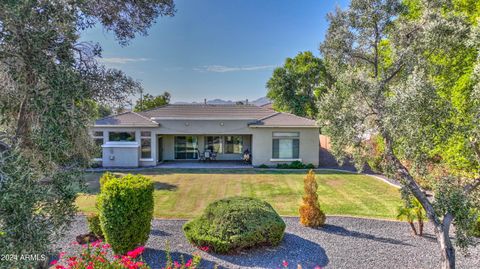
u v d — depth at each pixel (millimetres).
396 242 8820
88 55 4512
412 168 6855
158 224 10367
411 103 6035
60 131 3494
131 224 7527
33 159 3535
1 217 2926
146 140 23938
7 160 3002
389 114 6332
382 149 7512
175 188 16219
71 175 3998
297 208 12609
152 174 20281
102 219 7602
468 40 6402
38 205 3422
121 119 24266
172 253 8062
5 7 3227
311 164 23359
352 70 7168
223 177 19375
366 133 6836
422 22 7008
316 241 8914
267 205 9055
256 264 7500
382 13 7289
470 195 6441
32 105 3449
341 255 7961
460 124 6305
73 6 3873
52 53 3631
